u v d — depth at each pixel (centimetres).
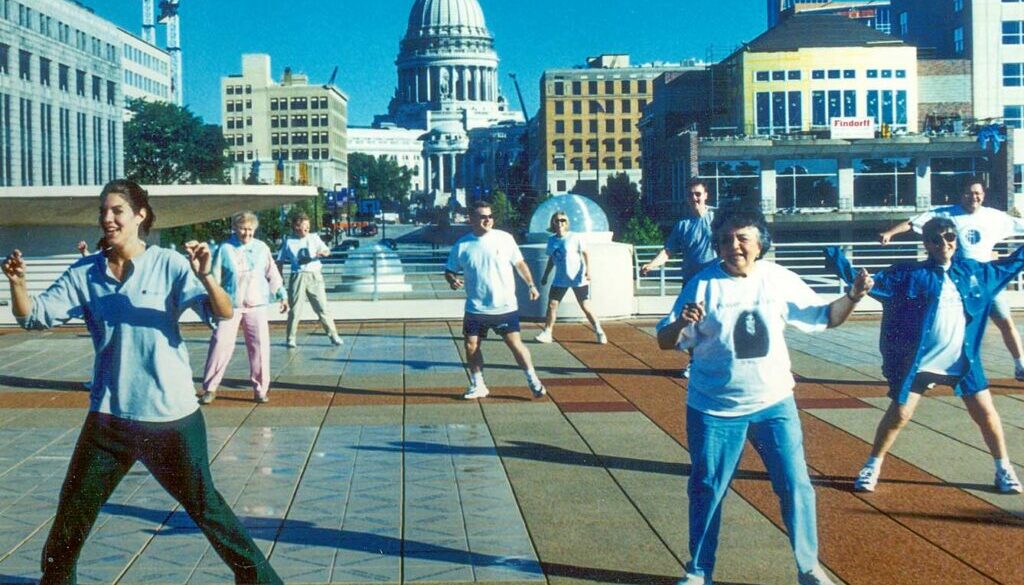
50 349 1677
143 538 644
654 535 648
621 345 1653
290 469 830
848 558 598
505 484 779
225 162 12481
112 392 493
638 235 6706
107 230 495
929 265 731
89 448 496
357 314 2133
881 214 7506
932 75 8212
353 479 796
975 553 605
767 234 538
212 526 513
